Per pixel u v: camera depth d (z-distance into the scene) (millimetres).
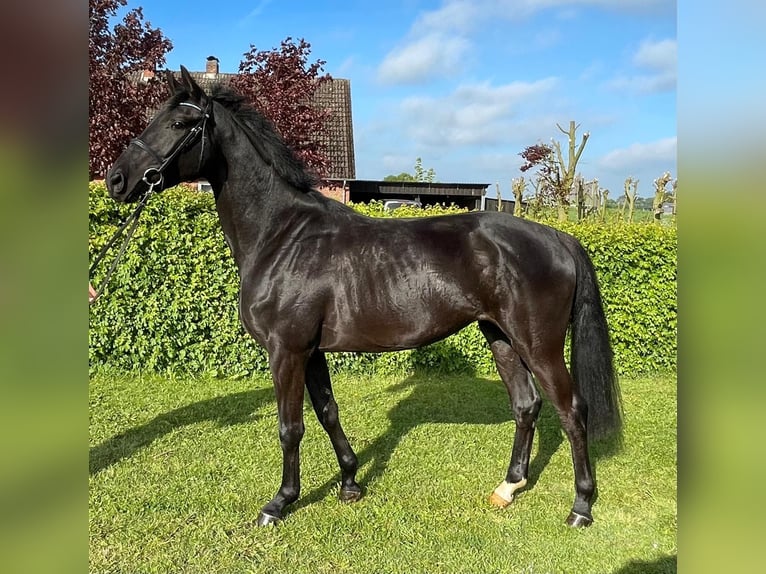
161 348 5867
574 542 2842
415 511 3152
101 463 3764
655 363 6328
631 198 10281
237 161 2906
